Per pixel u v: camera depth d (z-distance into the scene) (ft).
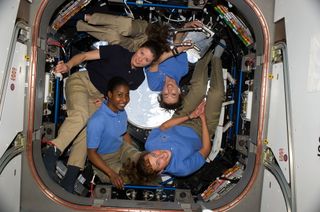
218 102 11.76
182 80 12.74
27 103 9.55
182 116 11.80
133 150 11.66
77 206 9.50
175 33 11.69
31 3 9.54
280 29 9.35
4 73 8.25
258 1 9.68
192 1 10.77
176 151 11.04
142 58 10.74
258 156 9.84
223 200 9.88
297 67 8.53
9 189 9.05
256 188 9.85
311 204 7.86
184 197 10.63
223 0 10.65
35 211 9.59
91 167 11.84
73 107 11.03
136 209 9.48
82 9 11.53
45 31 9.92
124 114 11.28
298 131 8.38
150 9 11.53
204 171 12.22
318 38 7.94
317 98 7.81
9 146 8.95
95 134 10.42
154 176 10.95
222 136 12.51
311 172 7.89
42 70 9.95
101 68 11.44
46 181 9.73
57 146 10.46
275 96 9.44
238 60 11.96
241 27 10.84
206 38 11.96
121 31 11.41
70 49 12.44
